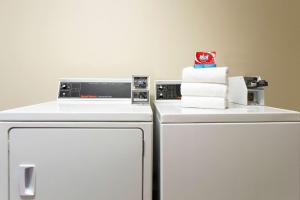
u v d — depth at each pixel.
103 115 1.06
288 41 1.88
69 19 1.81
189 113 1.06
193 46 1.85
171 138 1.04
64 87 1.63
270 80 1.88
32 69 1.81
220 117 1.06
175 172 1.04
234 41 1.86
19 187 1.05
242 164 1.07
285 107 1.89
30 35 1.81
